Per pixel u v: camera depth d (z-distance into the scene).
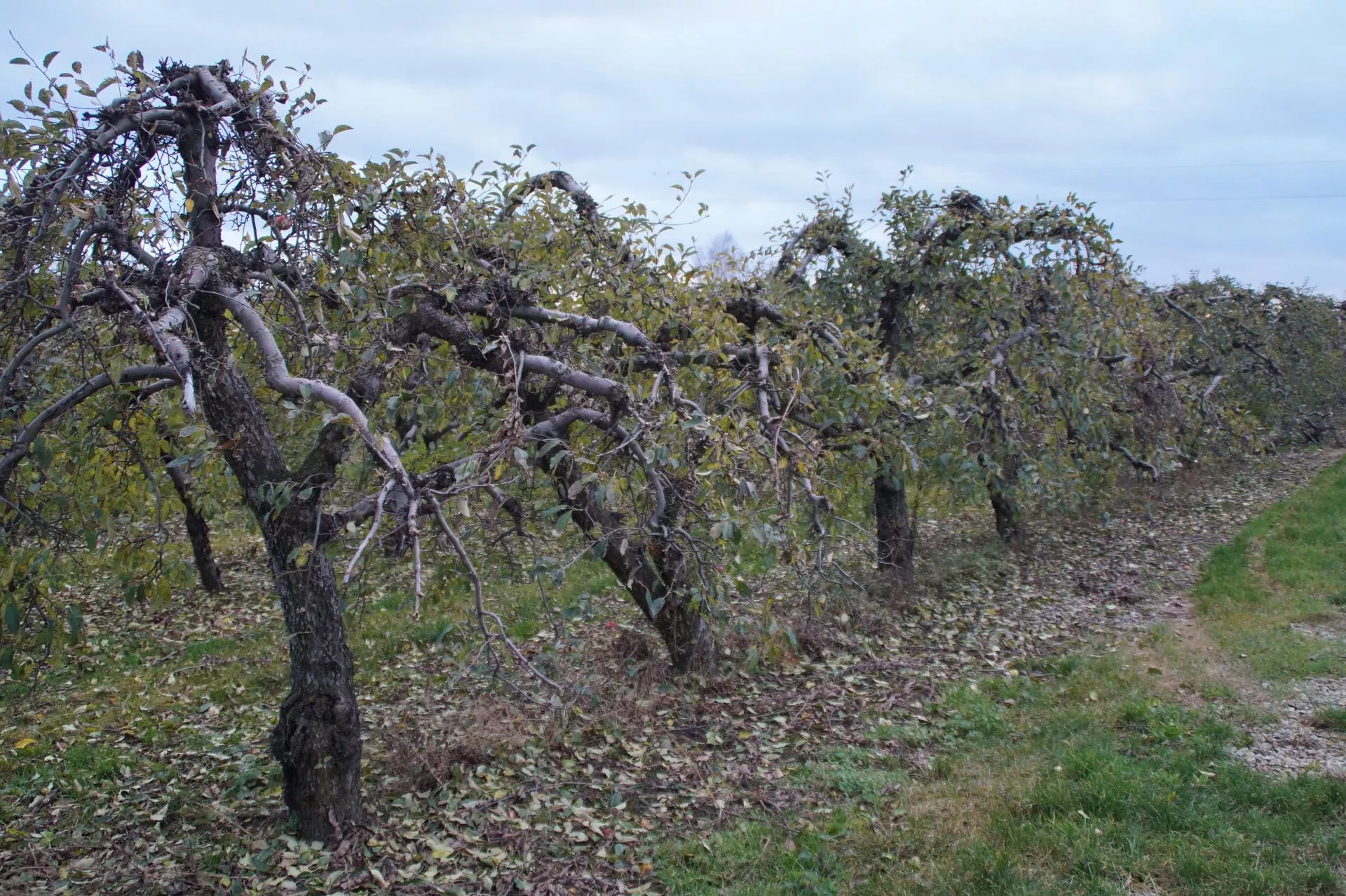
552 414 5.43
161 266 3.79
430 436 6.01
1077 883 3.79
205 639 8.62
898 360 8.83
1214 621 7.73
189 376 3.20
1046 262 8.26
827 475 6.52
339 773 4.39
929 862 4.08
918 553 10.14
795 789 4.96
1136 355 8.75
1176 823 4.21
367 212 4.62
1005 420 7.94
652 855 4.31
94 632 8.77
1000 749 5.33
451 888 4.00
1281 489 14.14
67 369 4.16
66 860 4.41
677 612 6.44
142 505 4.77
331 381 4.71
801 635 7.23
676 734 5.75
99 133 3.87
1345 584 8.47
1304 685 6.07
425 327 4.81
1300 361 18.39
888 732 5.68
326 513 4.35
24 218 3.72
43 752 5.97
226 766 5.53
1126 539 11.15
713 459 4.19
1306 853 3.92
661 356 4.69
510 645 3.84
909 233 8.80
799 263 9.40
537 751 5.39
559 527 3.78
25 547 4.25
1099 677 6.47
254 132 4.19
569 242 5.77
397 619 8.42
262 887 4.00
